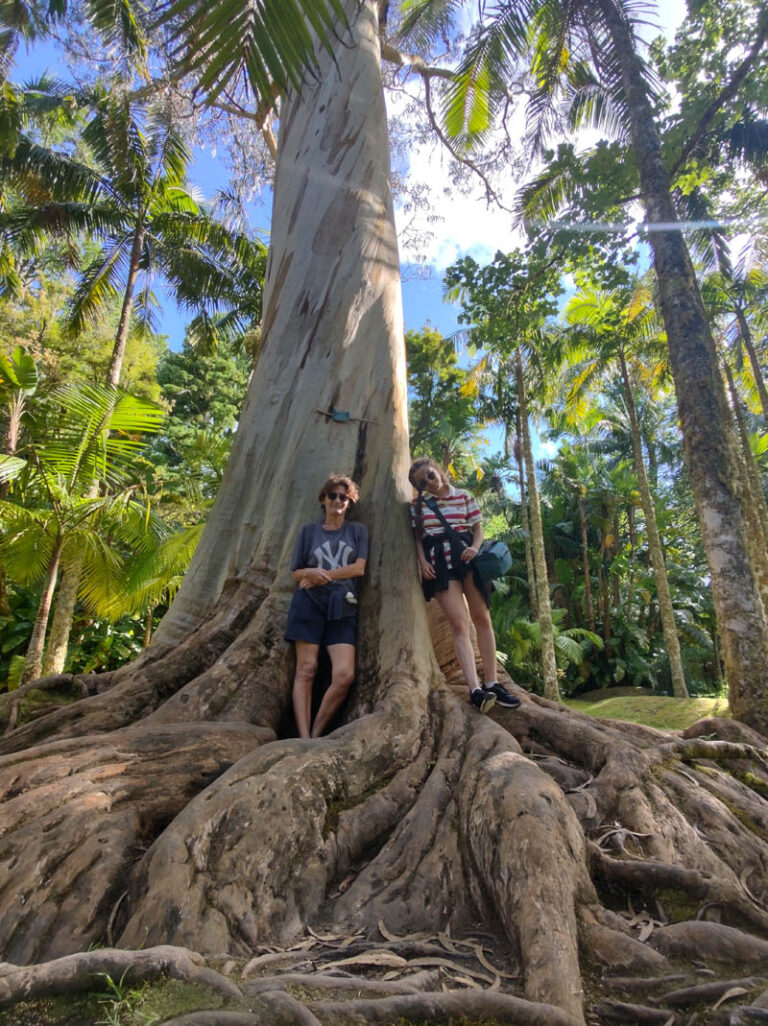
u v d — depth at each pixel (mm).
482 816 2260
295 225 4953
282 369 4527
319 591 3480
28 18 10102
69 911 1936
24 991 1415
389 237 5004
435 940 2000
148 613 12156
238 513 4195
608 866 2273
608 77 8547
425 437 23500
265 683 3396
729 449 5668
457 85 9539
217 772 2686
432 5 10328
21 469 7930
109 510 8312
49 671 9938
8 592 12250
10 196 16484
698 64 8898
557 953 1710
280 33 2037
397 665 3404
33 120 13977
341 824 2402
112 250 14602
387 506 4082
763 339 18000
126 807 2375
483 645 3570
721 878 2312
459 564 3594
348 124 5137
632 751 3006
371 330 4621
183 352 28797
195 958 1629
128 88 11219
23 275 17672
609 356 18172
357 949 1883
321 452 4203
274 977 1555
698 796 2795
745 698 4844
